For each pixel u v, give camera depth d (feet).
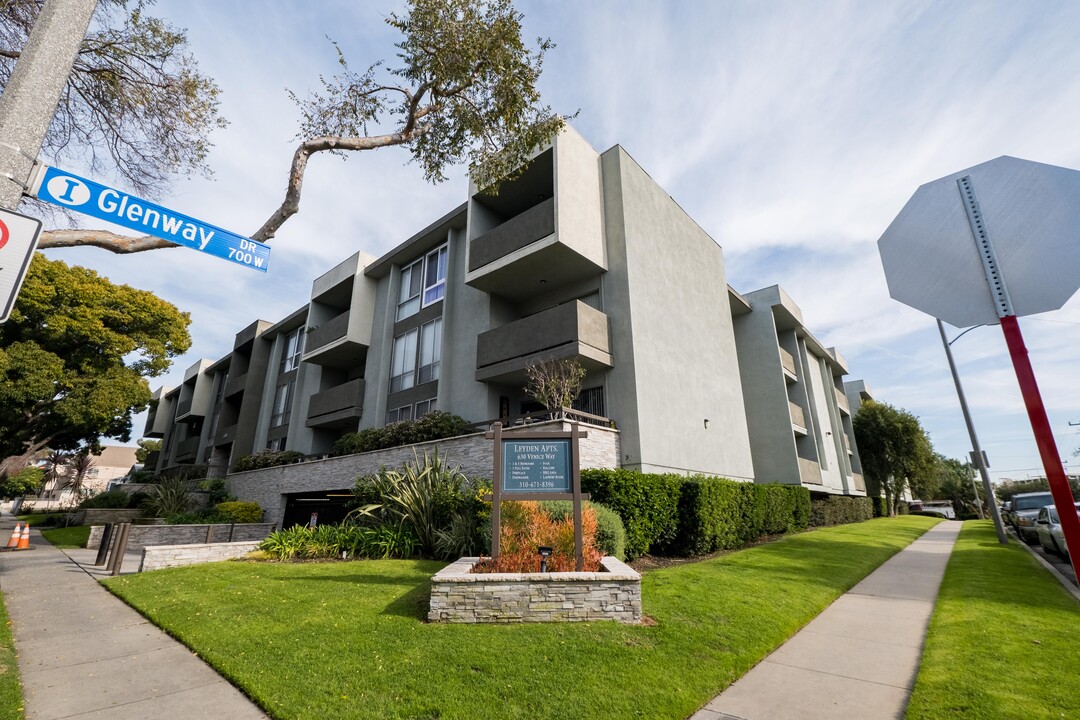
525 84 28.60
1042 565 32.99
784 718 12.60
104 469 263.70
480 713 12.30
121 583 28.78
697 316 57.36
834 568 31.78
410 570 28.63
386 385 63.62
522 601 19.24
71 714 12.75
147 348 77.05
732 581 26.20
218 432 99.14
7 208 11.12
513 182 52.08
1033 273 7.74
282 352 91.61
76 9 13.19
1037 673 14.16
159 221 13.71
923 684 13.91
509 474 23.13
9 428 69.21
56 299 69.00
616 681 14.01
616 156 51.29
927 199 8.91
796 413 74.23
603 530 28.35
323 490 56.49
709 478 41.60
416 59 26.89
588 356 42.11
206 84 24.82
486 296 53.62
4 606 23.93
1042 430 7.27
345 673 14.52
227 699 13.57
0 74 20.48
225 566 32.30
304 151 22.58
